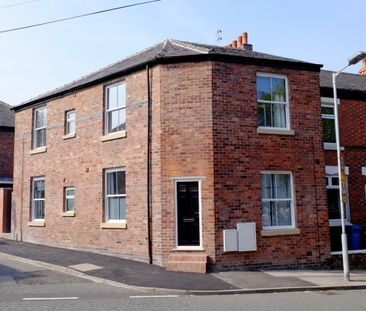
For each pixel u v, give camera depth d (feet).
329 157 56.54
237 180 44.42
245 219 44.19
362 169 58.70
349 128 58.75
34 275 40.22
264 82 47.96
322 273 42.68
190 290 34.19
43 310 27.45
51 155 61.87
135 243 47.52
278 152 46.85
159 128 45.78
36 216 65.00
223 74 45.27
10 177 87.20
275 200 46.50
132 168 48.78
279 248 45.21
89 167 54.75
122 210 50.70
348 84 62.44
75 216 56.29
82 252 53.21
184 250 43.34
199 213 43.60
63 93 60.34
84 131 56.18
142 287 35.17
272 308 28.45
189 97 45.03
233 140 44.80
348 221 56.70
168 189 44.55
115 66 59.93
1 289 34.45
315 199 47.96
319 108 49.88
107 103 53.93
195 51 47.11
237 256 43.29
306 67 49.52
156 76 46.98
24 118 68.59
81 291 34.01
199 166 43.88
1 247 58.18
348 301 30.99
